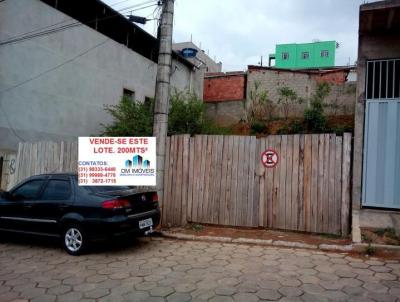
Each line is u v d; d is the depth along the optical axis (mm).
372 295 4004
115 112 13094
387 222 6219
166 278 4676
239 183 7496
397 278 4508
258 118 19391
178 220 7934
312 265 5078
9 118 10688
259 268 4992
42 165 9938
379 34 6922
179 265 5223
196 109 12430
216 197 7664
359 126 6871
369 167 6773
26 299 4098
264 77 20234
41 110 11727
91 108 13820
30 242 7000
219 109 21156
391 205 6602
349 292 4094
